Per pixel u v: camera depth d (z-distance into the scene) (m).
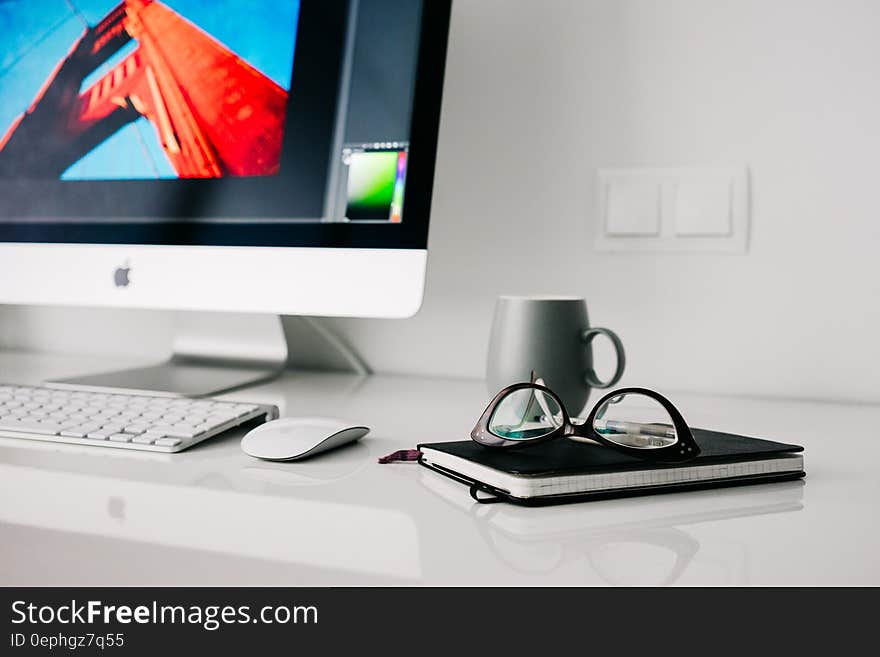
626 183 1.01
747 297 0.98
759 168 0.97
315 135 0.88
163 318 1.19
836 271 0.95
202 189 0.92
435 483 0.54
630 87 1.01
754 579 0.37
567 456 0.52
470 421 0.77
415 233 0.83
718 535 0.43
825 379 0.96
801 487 0.53
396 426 0.74
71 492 0.51
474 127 1.07
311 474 0.56
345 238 0.86
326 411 0.81
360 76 0.88
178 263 0.91
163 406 0.73
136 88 0.96
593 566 0.39
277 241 0.88
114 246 0.94
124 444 0.63
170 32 0.95
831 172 0.95
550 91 1.04
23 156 0.99
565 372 0.76
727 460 0.53
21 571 0.37
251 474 0.56
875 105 0.93
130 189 0.94
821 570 0.38
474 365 1.08
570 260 1.04
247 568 0.38
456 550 0.41
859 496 0.51
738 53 0.97
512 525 0.45
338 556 0.40
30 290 0.96
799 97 0.95
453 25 1.07
